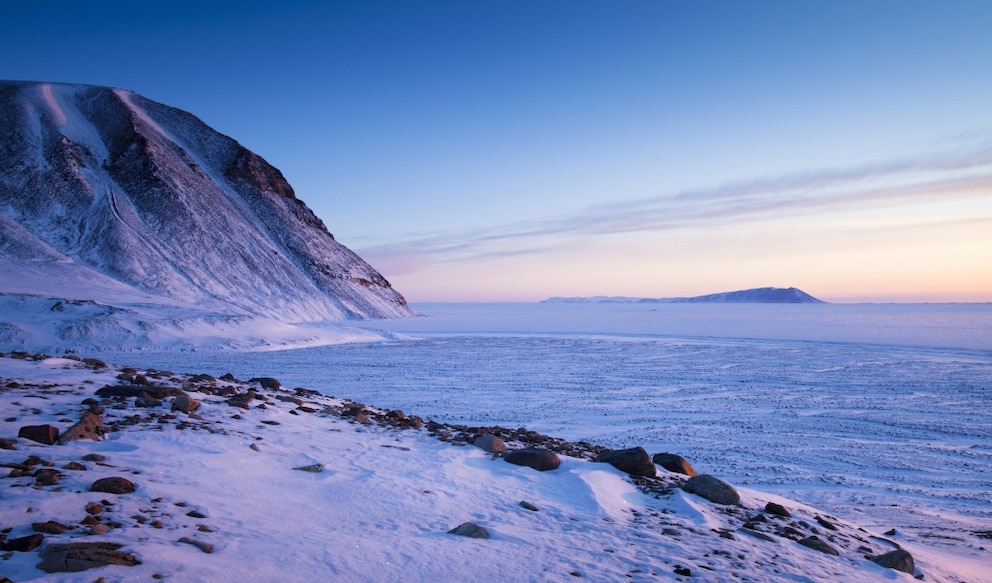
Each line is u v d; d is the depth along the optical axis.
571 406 28.42
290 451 8.95
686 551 6.59
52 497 5.33
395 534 6.12
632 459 10.36
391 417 13.48
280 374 38.66
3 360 13.56
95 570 4.09
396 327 102.00
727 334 89.38
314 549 5.32
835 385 36.81
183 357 50.03
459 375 40.25
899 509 13.83
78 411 9.15
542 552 5.99
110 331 55.00
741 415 26.69
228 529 5.50
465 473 9.04
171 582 4.13
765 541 7.62
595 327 109.75
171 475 6.82
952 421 25.69
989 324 121.62
